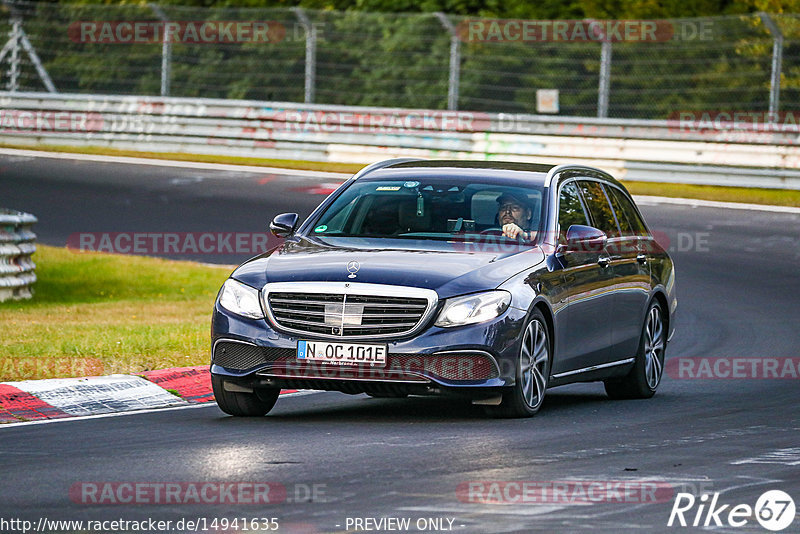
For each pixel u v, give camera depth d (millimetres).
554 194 27422
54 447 21422
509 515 16391
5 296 45375
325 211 27438
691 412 26766
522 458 20516
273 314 24188
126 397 27281
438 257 24859
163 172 76562
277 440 22156
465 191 27234
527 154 77125
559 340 26016
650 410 27078
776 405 27922
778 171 71312
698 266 53812
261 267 24984
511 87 89188
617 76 86688
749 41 84562
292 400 28094
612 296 28188
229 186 71938
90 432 23094
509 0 96062
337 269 24312
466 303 23797
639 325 29516
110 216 63656
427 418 25109
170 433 22984
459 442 22047
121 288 48875
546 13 95000
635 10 95625
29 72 93812
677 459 20672
